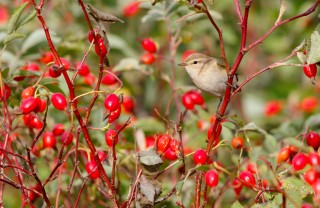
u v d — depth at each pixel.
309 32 17.84
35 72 10.21
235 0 8.38
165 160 11.61
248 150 10.58
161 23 17.88
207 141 9.14
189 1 8.45
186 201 10.77
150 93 17.58
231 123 10.44
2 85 9.48
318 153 8.91
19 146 10.15
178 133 8.89
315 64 8.62
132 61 13.20
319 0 8.30
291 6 18.11
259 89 19.14
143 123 12.41
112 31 18.17
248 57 18.97
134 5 16.58
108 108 8.38
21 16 9.35
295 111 17.64
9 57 12.95
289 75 19.16
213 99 17.17
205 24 17.44
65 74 8.26
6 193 13.56
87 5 8.40
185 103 11.66
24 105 8.80
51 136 10.09
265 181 9.60
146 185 8.51
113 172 8.56
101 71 8.47
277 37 18.73
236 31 18.30
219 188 10.94
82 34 13.77
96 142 11.66
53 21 17.23
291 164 9.27
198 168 8.47
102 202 11.05
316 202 8.22
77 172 10.93
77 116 8.38
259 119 17.08
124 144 11.32
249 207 8.97
